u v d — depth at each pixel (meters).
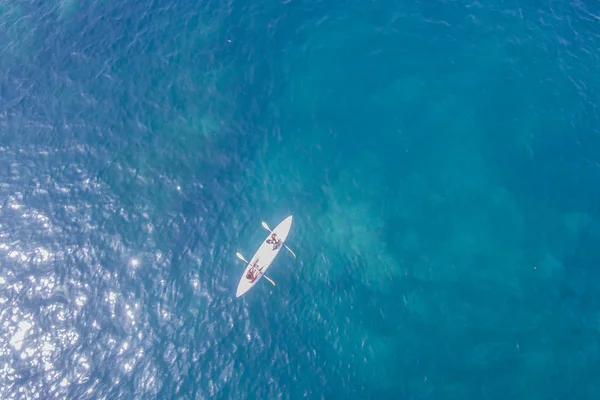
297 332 38.88
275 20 53.94
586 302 39.59
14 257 41.69
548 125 46.91
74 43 53.28
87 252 42.00
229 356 37.84
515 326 38.84
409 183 44.94
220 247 42.34
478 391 36.69
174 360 37.62
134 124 48.31
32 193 44.78
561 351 37.88
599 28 52.47
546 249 41.75
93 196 44.66
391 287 40.66
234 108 49.06
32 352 37.84
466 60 50.62
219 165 46.19
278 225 42.97
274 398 36.50
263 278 40.81
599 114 47.34
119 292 40.31
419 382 37.09
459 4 54.22
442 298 40.12
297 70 50.91
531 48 51.03
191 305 39.78
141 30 53.81
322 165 46.06
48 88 50.53
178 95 49.78
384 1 54.81
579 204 43.50
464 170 45.31
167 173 45.78
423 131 47.25
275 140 47.34
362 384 37.09
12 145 47.31
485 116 47.66
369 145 46.84
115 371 37.25
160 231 43.00
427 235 42.69
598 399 36.25
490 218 43.19
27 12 55.69
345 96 49.31
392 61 50.91
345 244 42.44
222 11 54.69
